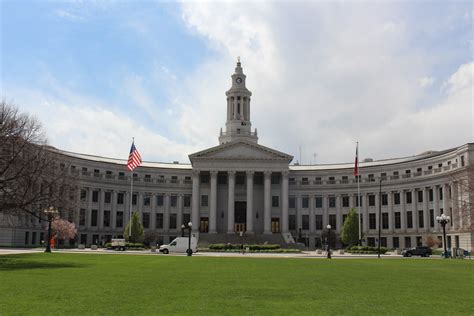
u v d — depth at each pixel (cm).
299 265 4419
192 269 3678
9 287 2320
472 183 7962
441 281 2877
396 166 11494
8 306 1764
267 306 1833
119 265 4031
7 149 4322
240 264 4453
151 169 12450
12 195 4259
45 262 4256
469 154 9256
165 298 2011
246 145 11856
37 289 2252
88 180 11294
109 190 11694
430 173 10544
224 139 13212
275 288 2412
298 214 12431
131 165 9112
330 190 12288
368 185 11800
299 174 12606
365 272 3569
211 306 1817
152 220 12181
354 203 12019
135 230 10000
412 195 11012
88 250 8544
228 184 11881
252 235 11112
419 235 10731
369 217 11775
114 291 2212
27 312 1645
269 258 5997
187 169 12625
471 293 2278
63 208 4922
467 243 9088
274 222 12200
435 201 10362
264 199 11744
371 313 1705
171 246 7944
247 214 11631
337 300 2012
